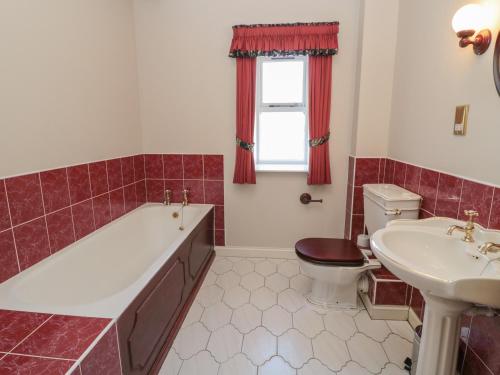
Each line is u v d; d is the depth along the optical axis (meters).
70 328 1.07
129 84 2.52
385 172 2.41
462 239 1.21
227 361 1.59
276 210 2.78
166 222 2.73
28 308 1.20
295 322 1.91
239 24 2.48
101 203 2.17
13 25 1.45
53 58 1.70
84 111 1.98
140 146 2.73
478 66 1.34
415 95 1.93
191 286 2.15
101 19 2.13
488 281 0.86
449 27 1.56
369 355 1.64
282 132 2.80
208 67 2.57
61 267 1.68
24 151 1.53
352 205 2.49
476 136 1.36
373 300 1.93
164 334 1.64
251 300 2.14
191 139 2.72
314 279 2.11
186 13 2.51
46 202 1.67
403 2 2.11
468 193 1.40
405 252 1.29
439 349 1.18
